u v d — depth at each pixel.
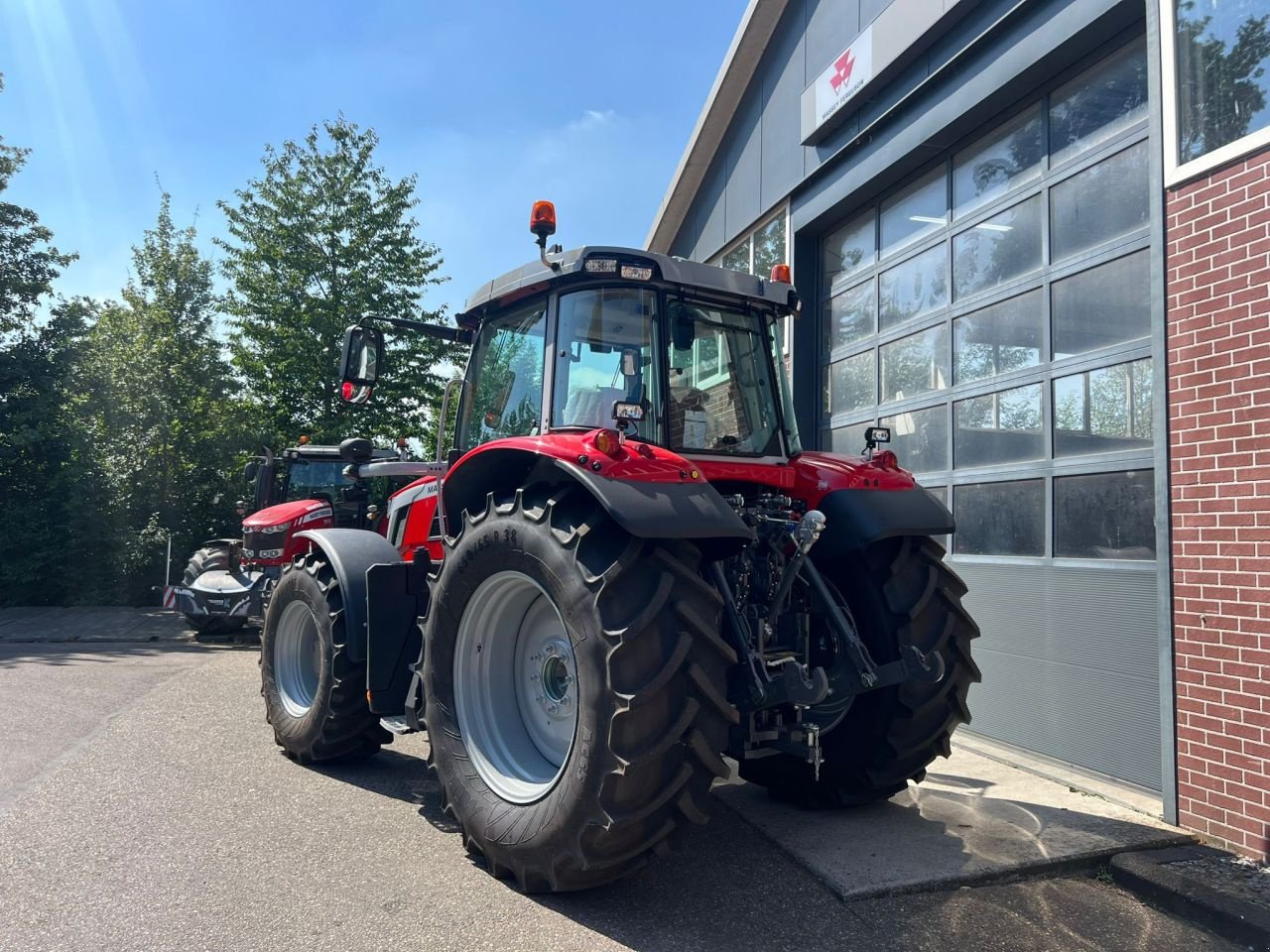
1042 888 3.29
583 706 2.86
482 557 3.37
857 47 6.62
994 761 4.98
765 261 8.59
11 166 14.49
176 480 14.38
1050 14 5.02
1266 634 3.48
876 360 6.92
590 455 3.00
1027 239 5.38
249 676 7.62
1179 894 3.08
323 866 3.33
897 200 6.77
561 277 3.71
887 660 3.72
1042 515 5.10
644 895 3.11
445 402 4.72
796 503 3.90
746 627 3.33
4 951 2.63
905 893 3.16
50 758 4.80
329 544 4.81
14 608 13.73
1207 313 3.80
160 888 3.11
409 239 14.96
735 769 4.72
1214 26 3.86
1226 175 3.74
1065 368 4.99
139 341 14.84
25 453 14.17
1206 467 3.78
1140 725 4.38
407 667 4.39
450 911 2.95
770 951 2.71
